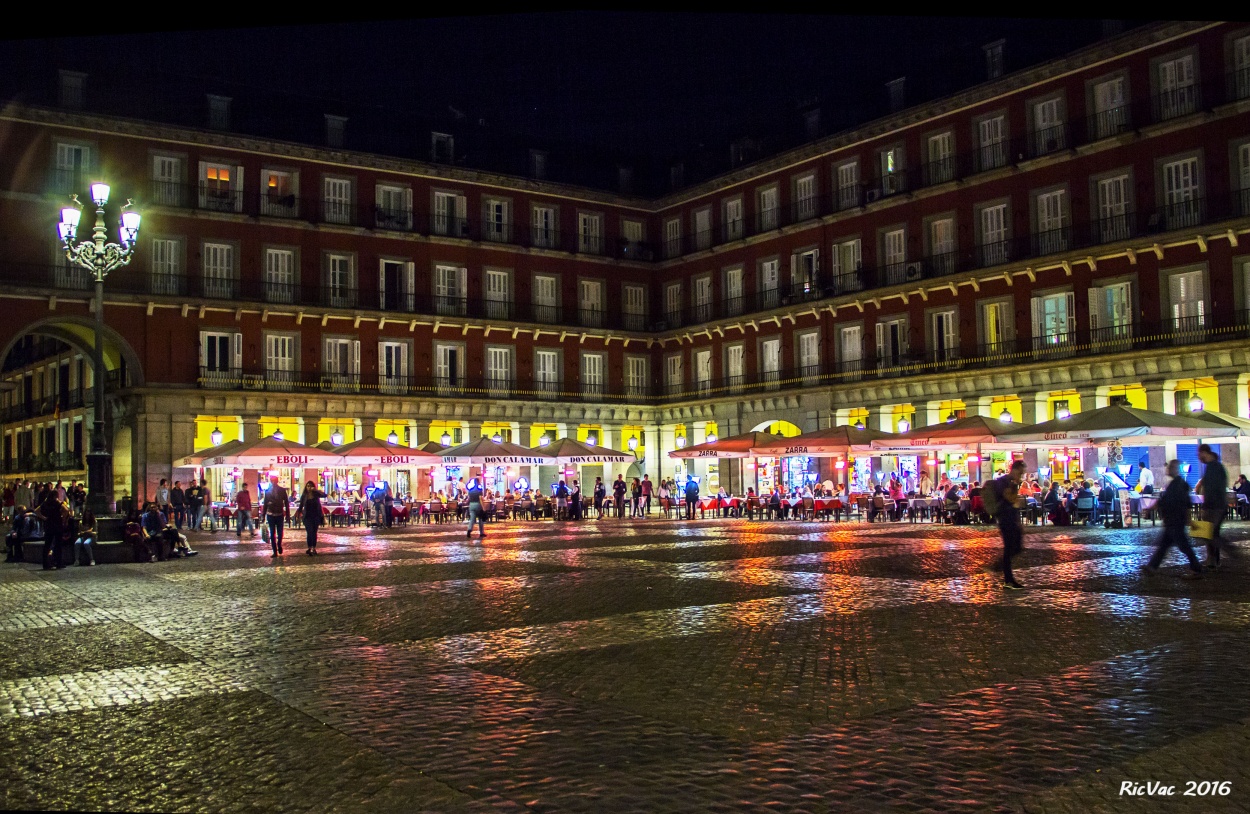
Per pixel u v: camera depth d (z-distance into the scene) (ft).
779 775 20.71
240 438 148.36
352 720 25.58
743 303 168.45
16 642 38.37
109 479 130.82
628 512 155.63
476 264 167.53
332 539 95.25
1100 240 126.31
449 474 161.68
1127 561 58.95
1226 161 115.96
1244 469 111.75
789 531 94.99
